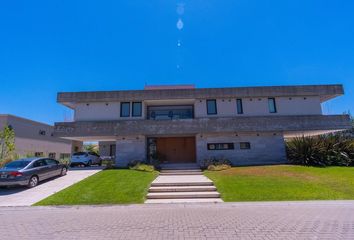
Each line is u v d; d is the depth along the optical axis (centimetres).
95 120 2111
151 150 2217
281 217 762
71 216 829
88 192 1180
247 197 1079
